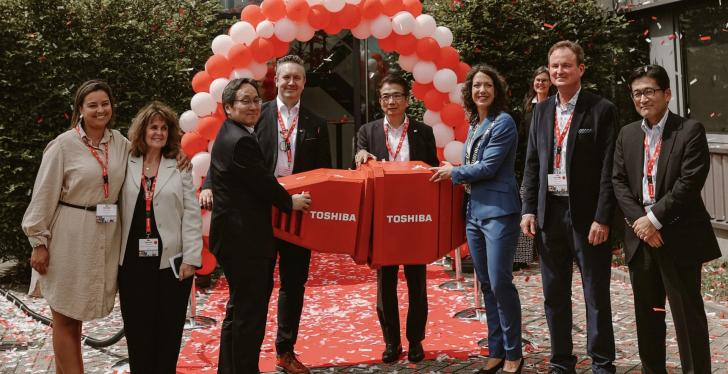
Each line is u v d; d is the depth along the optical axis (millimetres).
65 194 3668
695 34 7816
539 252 4203
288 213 3979
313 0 5883
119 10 7496
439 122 6582
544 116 4152
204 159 6152
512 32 7504
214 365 4715
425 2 8156
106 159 3721
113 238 3705
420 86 6531
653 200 3684
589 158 3947
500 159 4074
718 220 7457
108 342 4820
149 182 3730
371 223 4320
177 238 3721
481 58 7488
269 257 3852
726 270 6887
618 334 5125
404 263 4320
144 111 3730
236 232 3746
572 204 3975
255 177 3713
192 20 8125
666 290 3670
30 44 6848
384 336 4719
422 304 4637
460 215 4418
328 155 4781
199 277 7199
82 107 3686
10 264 8461
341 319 5805
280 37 5938
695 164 3508
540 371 4371
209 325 5723
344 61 10297
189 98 7695
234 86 3830
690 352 3623
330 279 7410
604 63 7793
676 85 8109
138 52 7559
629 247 3789
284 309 4496
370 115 10086
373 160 4719
